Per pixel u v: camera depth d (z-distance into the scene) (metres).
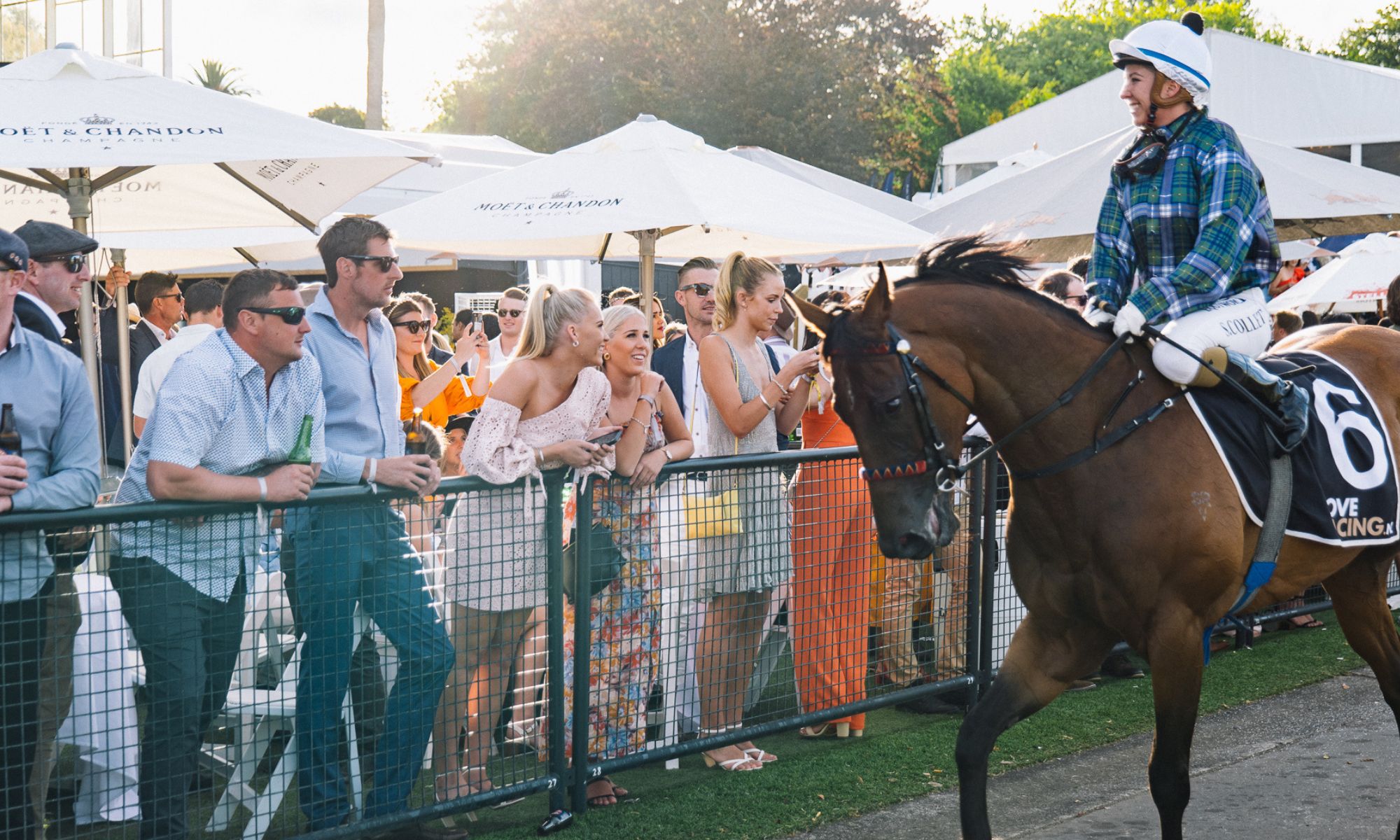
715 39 31.86
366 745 3.56
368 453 3.62
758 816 3.87
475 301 11.97
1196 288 3.19
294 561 3.24
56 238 3.33
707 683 4.23
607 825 3.79
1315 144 18.64
